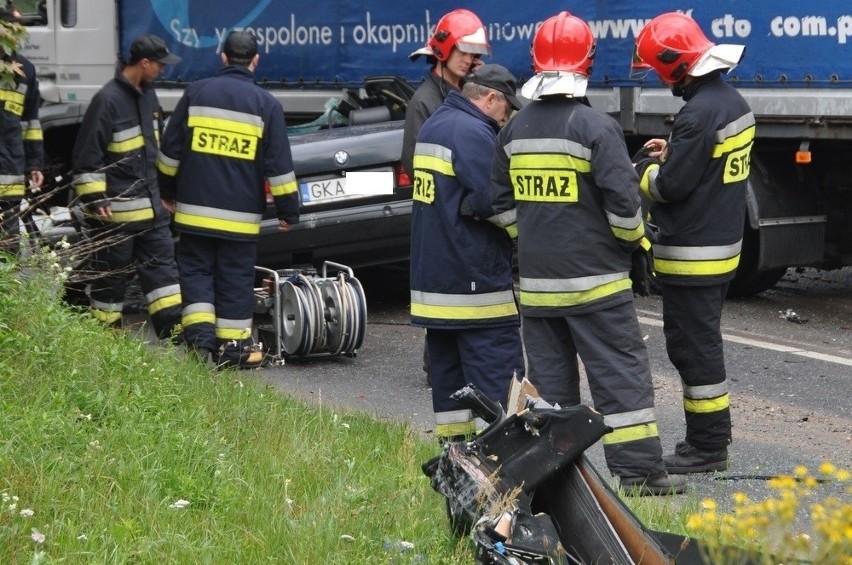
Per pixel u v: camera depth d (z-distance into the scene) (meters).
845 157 11.84
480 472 4.94
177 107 9.22
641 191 7.22
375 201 10.88
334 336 9.77
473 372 7.05
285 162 9.25
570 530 4.90
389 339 10.90
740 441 7.97
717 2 11.61
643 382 6.69
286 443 6.74
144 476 5.70
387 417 8.18
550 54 6.58
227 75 9.20
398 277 13.64
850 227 12.02
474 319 6.98
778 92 11.30
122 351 7.73
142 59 9.60
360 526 5.41
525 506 4.67
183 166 9.20
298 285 9.91
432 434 7.91
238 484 5.96
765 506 4.21
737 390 9.21
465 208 6.88
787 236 11.87
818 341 10.72
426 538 5.34
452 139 6.87
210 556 4.96
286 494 5.78
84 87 15.91
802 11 11.05
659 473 6.71
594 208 6.57
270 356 9.91
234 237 9.24
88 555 4.80
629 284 6.71
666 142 7.21
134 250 10.03
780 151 11.97
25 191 11.09
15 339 7.12
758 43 11.37
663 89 12.23
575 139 6.46
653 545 4.60
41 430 5.93
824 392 9.12
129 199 9.74
